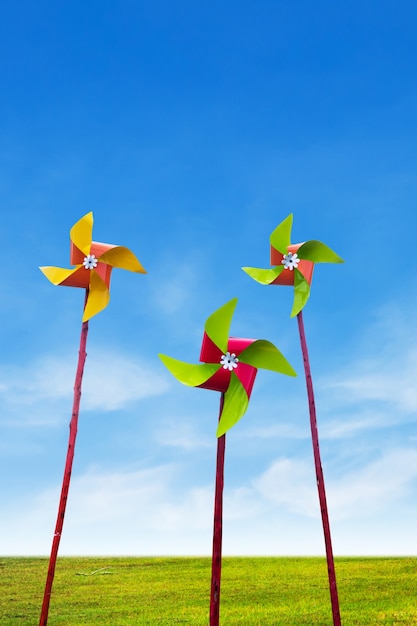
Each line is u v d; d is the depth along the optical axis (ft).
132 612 31.17
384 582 35.19
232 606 31.81
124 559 41.93
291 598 32.83
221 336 20.80
